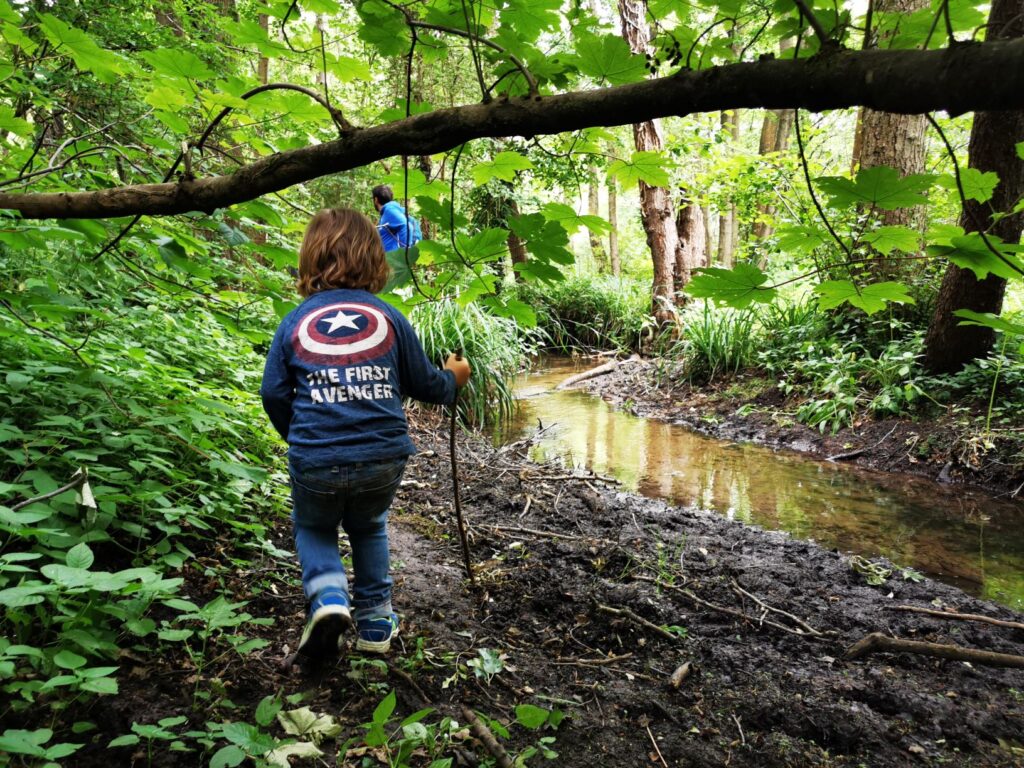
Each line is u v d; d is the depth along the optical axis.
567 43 1.60
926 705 2.16
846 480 5.02
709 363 8.05
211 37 6.03
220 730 1.68
